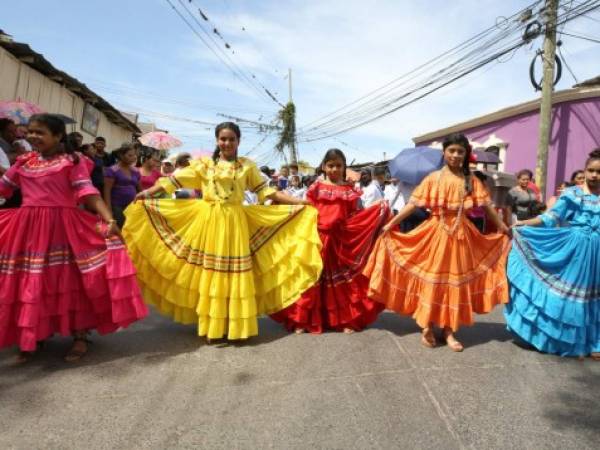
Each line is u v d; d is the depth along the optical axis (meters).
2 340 3.31
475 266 4.06
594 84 12.61
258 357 3.63
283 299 4.16
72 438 2.49
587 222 3.93
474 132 16.16
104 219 3.55
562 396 3.14
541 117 11.35
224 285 3.89
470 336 4.32
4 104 7.66
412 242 4.13
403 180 7.92
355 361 3.59
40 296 3.33
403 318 4.88
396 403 2.96
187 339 4.04
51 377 3.21
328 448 2.47
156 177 7.68
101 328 3.62
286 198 4.27
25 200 3.45
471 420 2.79
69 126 12.42
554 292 3.86
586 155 12.43
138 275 4.01
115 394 2.98
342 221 4.46
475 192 4.00
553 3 10.73
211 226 3.96
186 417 2.72
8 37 8.51
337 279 4.41
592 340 3.91
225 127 4.02
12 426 2.59
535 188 8.40
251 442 2.50
